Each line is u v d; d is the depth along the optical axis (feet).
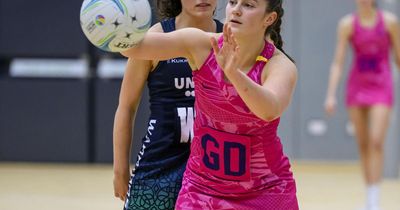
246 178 23.67
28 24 76.79
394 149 71.87
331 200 58.03
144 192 27.53
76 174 70.69
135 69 26.96
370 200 55.42
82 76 76.54
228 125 23.38
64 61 76.95
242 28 22.33
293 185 24.53
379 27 58.39
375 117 57.47
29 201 56.13
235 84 20.62
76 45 76.23
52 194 59.47
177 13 28.78
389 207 56.59
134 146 72.49
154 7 29.99
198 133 24.16
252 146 23.52
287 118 82.94
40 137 77.36
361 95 58.49
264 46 23.26
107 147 76.38
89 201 56.13
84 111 76.54
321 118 82.74
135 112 28.12
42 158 77.51
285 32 82.33
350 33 59.06
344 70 81.92
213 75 22.95
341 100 82.28
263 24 22.79
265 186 23.85
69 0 76.18
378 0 76.28
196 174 24.32
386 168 72.08
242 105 22.74
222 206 23.88
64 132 76.84
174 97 27.40
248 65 23.17
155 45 22.94
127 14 21.80
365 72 58.70
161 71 27.22
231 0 22.66
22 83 77.10
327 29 82.28
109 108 76.18
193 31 23.38
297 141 83.10
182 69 27.17
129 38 22.15
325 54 82.43
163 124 27.45
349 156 82.58
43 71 77.15
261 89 20.85
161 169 27.50
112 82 75.87
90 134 76.69
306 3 82.17
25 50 76.95
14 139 77.77
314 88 82.58
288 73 22.48
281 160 24.34
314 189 63.62
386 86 58.23
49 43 76.64
